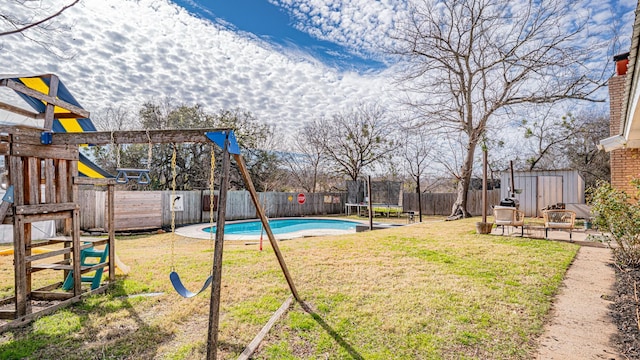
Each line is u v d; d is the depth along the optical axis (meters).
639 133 7.03
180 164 18.81
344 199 22.97
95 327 3.26
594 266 5.48
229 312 3.58
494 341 2.92
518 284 4.48
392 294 4.10
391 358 2.64
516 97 12.90
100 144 3.59
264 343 2.89
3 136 3.29
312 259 6.03
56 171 3.96
